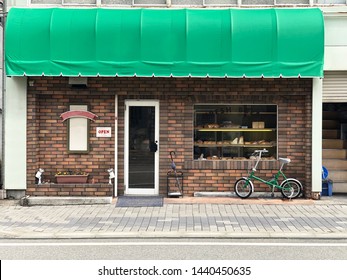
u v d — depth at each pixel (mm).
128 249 8305
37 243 8797
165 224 10117
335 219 10586
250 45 11875
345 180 13812
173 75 11891
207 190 12883
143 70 11891
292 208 11680
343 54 12492
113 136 12828
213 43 11875
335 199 12680
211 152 13055
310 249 8297
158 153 12898
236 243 8727
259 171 12883
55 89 12672
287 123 12859
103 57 11898
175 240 8984
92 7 12734
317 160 12547
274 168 12828
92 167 12852
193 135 12945
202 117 13047
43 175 12852
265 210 11469
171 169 12867
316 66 11867
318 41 11859
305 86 12625
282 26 11859
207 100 12828
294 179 12586
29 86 12633
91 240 9031
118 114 12906
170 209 11586
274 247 8430
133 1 12742
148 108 12977
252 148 13047
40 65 11883
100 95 12789
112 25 11906
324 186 13203
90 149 12844
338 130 14508
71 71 11883
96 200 12203
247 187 12648
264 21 11906
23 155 12594
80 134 12875
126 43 11906
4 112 12578
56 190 12539
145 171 12969
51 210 11602
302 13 12062
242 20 11922
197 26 11906
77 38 11898
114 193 12820
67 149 12836
